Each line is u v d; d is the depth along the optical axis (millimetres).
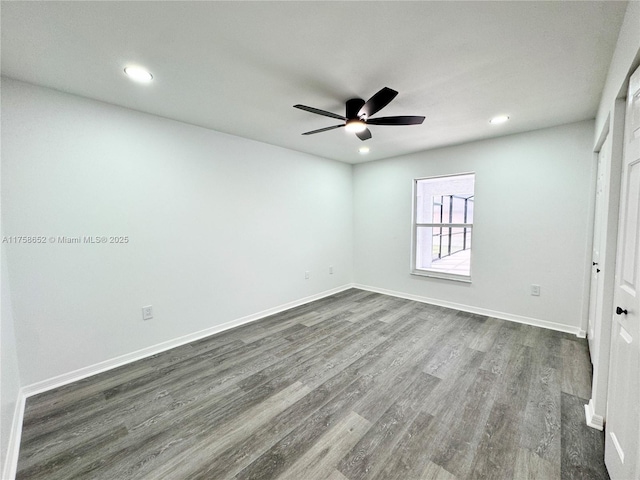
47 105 2172
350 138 3527
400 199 4586
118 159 2541
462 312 3910
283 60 1812
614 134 1600
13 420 1755
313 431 1765
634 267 1250
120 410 1980
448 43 1644
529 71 1946
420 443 1656
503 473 1454
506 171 3500
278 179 3953
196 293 3146
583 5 1340
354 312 3982
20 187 2080
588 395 2066
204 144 3135
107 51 1699
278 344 2996
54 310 2258
